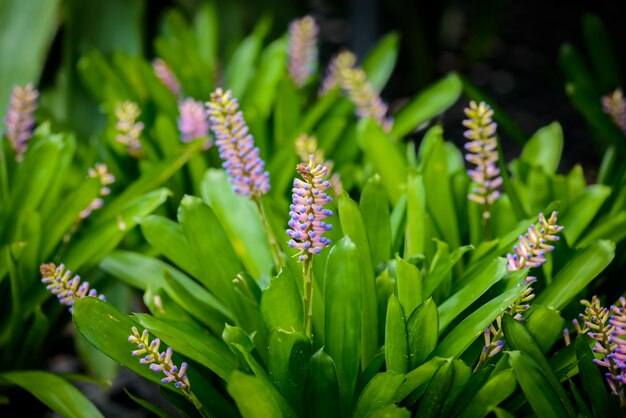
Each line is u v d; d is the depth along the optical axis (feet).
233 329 4.39
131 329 4.41
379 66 6.82
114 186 5.88
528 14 12.73
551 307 4.49
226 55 7.55
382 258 4.83
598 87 6.85
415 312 4.31
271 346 4.24
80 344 6.14
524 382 4.19
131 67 6.55
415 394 4.43
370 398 4.24
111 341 4.37
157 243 5.00
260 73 6.48
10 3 6.83
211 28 7.24
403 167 5.56
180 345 4.28
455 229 5.18
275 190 5.62
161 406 6.36
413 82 10.34
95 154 5.93
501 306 4.24
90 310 4.37
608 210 5.42
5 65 6.75
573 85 6.25
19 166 5.53
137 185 5.44
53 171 5.36
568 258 4.86
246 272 4.74
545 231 4.35
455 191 5.41
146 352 4.30
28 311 5.17
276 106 6.11
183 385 4.30
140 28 7.20
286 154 5.63
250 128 5.98
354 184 5.94
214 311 4.88
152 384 6.54
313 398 4.29
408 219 4.83
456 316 4.48
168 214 5.79
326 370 4.21
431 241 5.07
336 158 6.23
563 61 6.79
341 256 4.34
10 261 4.86
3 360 5.24
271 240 4.77
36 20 6.81
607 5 12.84
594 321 4.35
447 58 11.57
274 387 4.22
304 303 4.43
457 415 4.40
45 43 6.78
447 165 5.33
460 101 10.43
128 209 5.24
